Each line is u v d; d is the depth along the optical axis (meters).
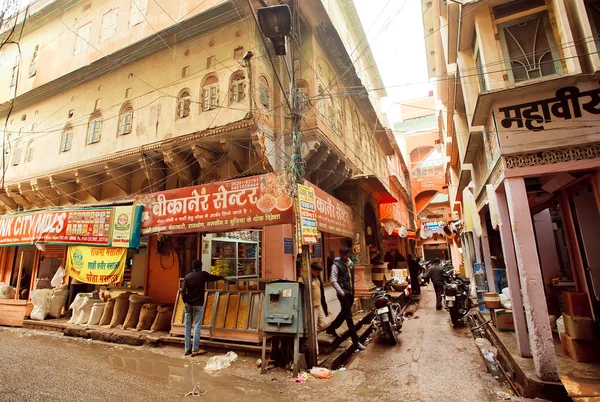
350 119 11.95
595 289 5.47
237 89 7.39
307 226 5.39
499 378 4.50
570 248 6.11
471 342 6.34
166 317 7.18
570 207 6.02
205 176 8.33
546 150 4.29
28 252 10.93
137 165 9.24
